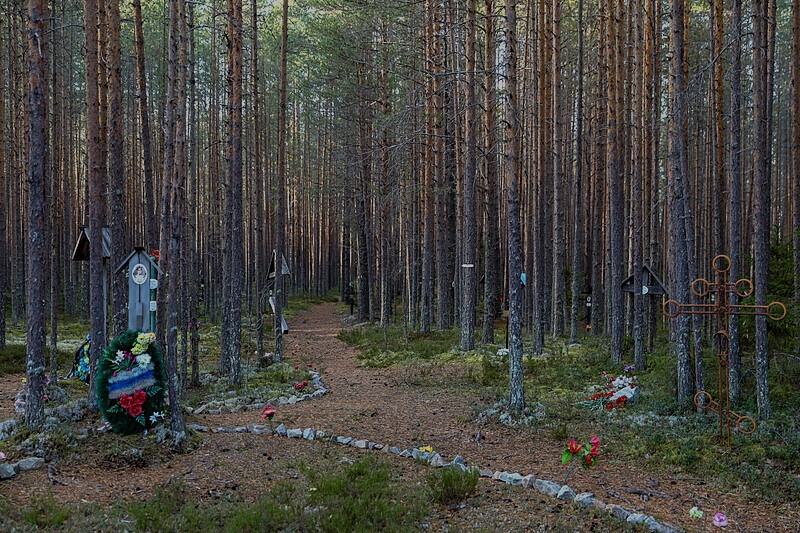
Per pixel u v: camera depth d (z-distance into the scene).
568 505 5.94
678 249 10.02
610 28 15.01
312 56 28.61
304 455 7.89
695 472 7.14
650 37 16.62
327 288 54.25
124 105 32.38
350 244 38.25
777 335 10.29
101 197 9.24
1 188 16.41
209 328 26.30
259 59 30.30
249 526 5.26
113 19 10.48
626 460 7.64
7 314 26.19
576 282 18.16
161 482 6.63
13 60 21.00
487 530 5.26
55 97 19.91
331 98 28.30
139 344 7.97
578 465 7.49
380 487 6.30
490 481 6.75
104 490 6.31
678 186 10.09
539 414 9.73
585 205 26.75
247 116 26.61
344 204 35.50
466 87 18.19
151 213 13.56
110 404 7.72
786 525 5.61
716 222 15.41
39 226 7.68
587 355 15.42
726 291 8.54
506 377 13.71
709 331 15.52
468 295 17.78
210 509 5.77
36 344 7.68
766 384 8.66
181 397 11.05
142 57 13.29
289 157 42.41
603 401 10.54
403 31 21.09
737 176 9.46
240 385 13.13
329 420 9.95
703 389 9.59
